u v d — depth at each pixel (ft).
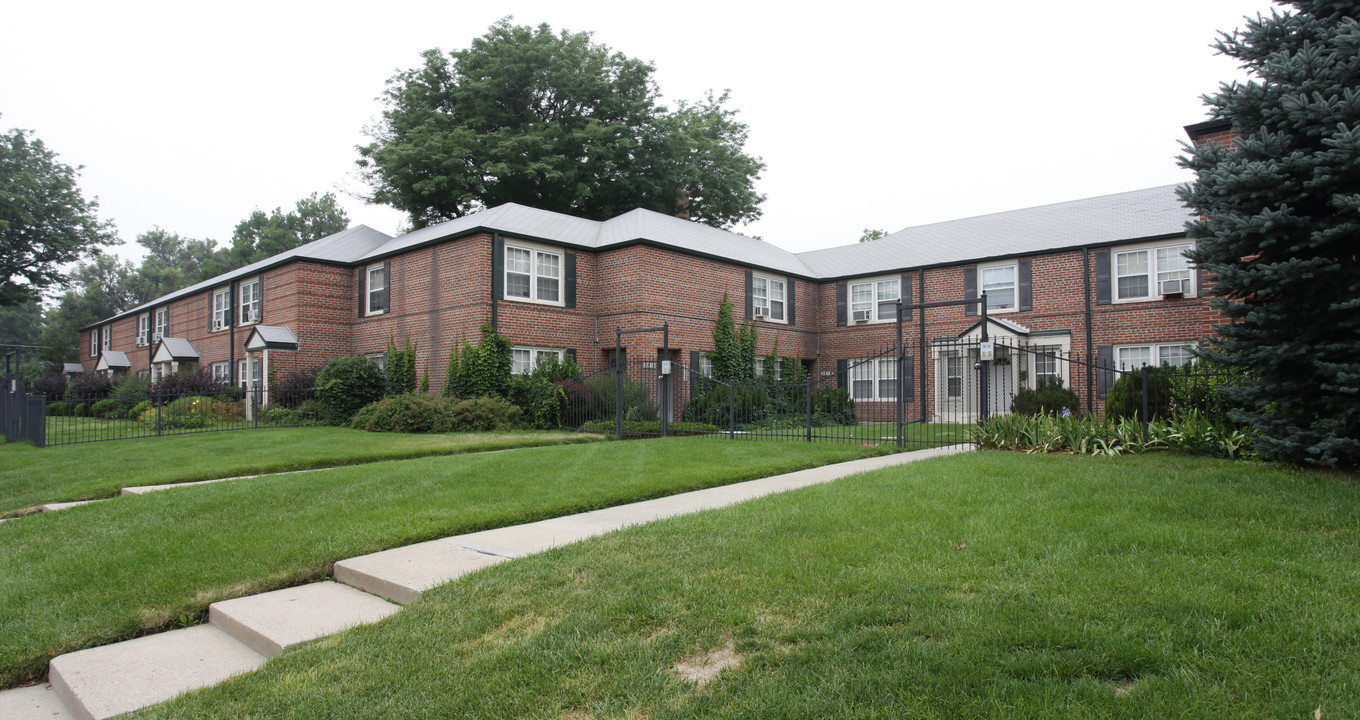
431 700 11.33
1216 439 30.14
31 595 17.52
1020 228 78.95
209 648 15.10
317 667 12.76
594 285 73.46
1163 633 11.51
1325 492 21.42
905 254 85.25
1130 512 19.76
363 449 44.34
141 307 117.91
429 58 101.50
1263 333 25.71
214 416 66.95
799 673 11.05
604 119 103.81
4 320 244.01
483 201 102.47
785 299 85.40
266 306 82.94
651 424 55.77
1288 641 11.15
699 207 117.19
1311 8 27.37
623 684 11.25
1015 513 20.01
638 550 18.12
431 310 69.56
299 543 20.74
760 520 20.66
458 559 18.90
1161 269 65.62
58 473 36.52
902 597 13.61
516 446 48.16
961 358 74.95
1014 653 11.18
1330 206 24.04
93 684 13.20
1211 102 27.22
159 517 24.45
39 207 115.34
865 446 42.32
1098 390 67.92
